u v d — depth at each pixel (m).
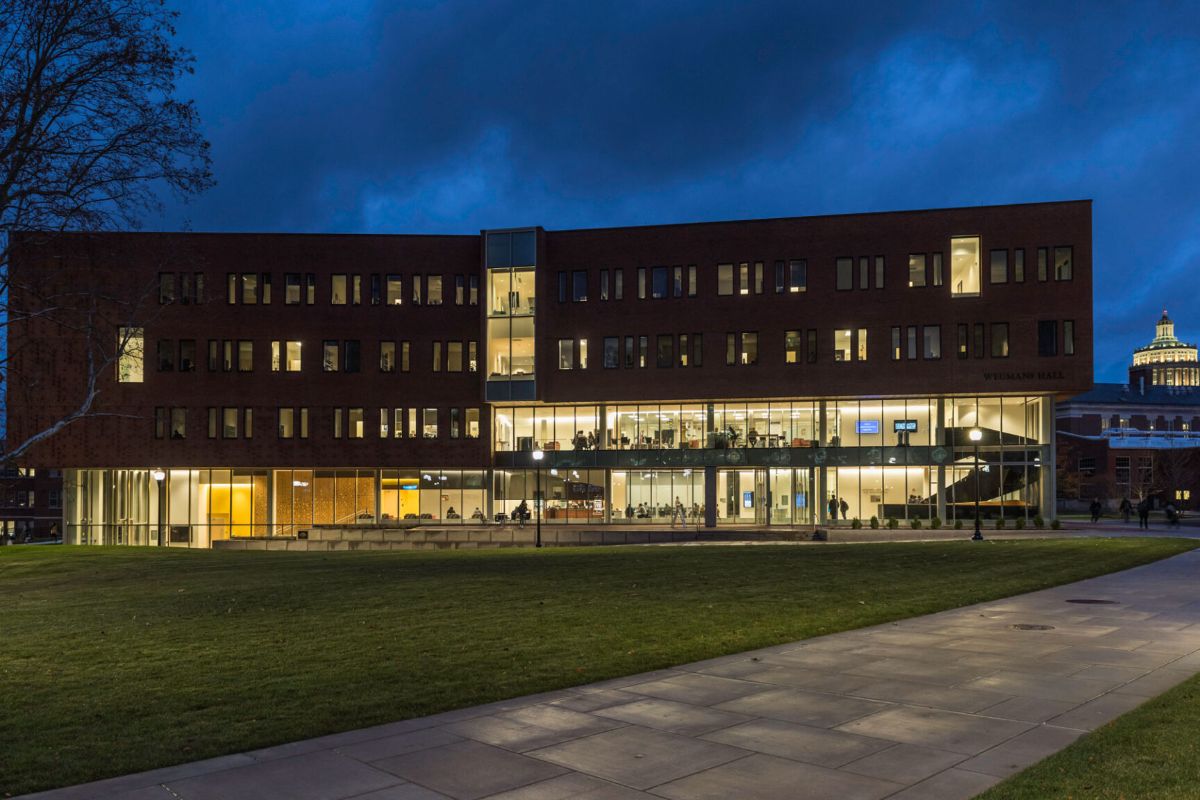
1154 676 11.34
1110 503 103.50
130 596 21.84
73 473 63.91
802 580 22.78
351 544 46.69
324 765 7.92
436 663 12.31
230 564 32.69
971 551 32.34
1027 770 7.45
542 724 9.23
